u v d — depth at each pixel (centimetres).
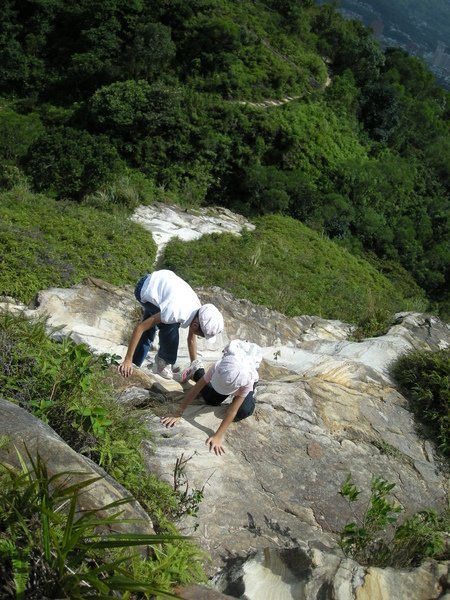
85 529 279
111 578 274
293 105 2948
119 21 3272
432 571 392
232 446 523
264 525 466
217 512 457
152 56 3008
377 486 471
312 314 1247
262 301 1191
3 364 430
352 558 426
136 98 2434
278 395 606
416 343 884
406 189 3059
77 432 414
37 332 459
